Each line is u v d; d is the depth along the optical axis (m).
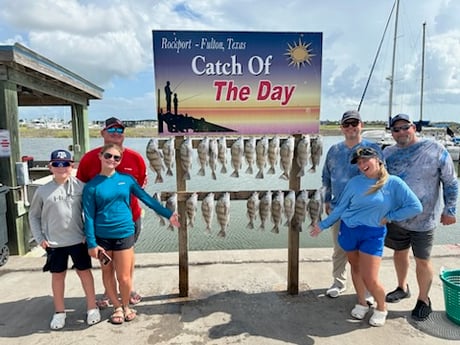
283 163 3.18
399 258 3.17
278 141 3.13
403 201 2.67
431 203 2.87
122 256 2.81
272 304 3.21
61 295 2.86
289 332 2.75
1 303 3.26
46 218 2.75
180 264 3.31
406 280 3.54
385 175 2.69
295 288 3.38
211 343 2.61
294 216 3.26
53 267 2.80
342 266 3.36
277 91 3.23
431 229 2.89
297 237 3.31
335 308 3.13
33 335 2.73
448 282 2.83
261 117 3.25
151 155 3.10
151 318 2.96
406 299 3.25
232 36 3.14
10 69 4.50
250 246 6.34
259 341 2.63
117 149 2.77
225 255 4.34
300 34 3.18
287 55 3.20
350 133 3.03
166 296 3.37
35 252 4.94
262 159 3.12
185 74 3.14
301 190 3.28
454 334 2.69
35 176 8.19
